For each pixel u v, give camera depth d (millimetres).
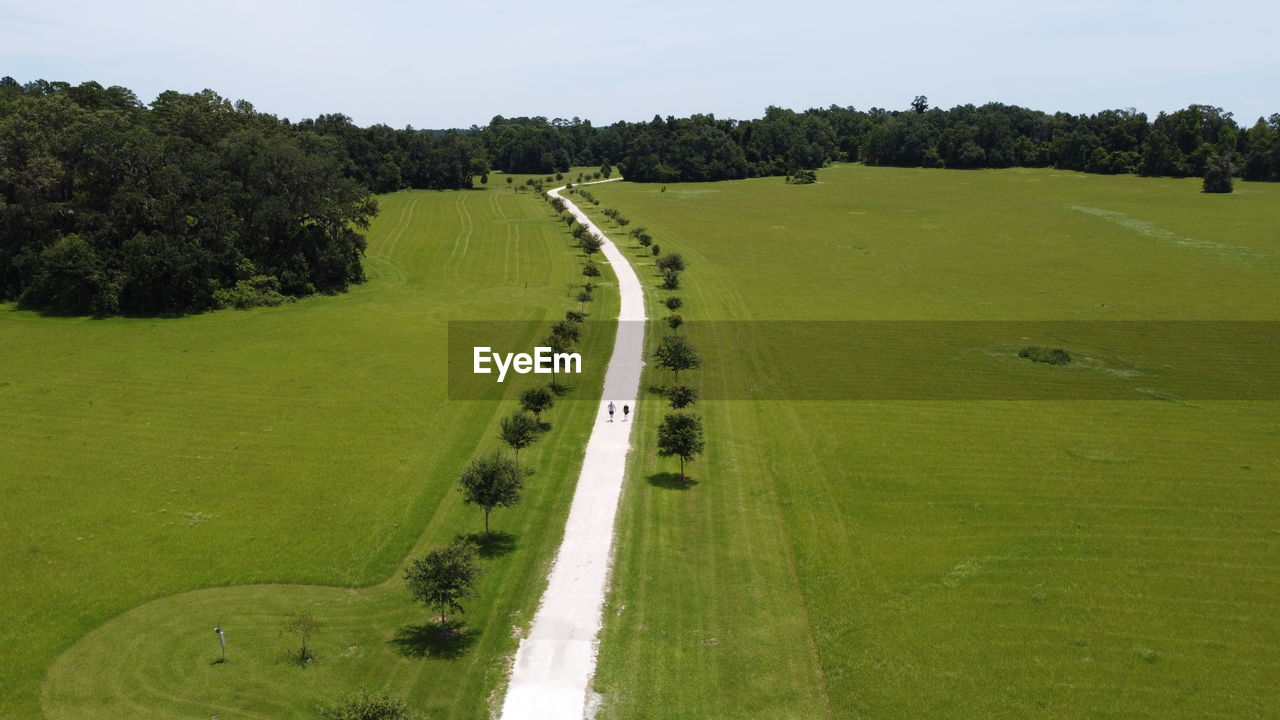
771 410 70250
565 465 58750
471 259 139000
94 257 100000
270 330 93500
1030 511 52438
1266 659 38188
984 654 38594
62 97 112250
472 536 49000
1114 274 125500
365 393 73125
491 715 34469
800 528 50344
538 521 50781
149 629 40031
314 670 37156
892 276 127125
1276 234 153750
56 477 56219
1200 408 70312
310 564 45938
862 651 38844
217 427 65188
